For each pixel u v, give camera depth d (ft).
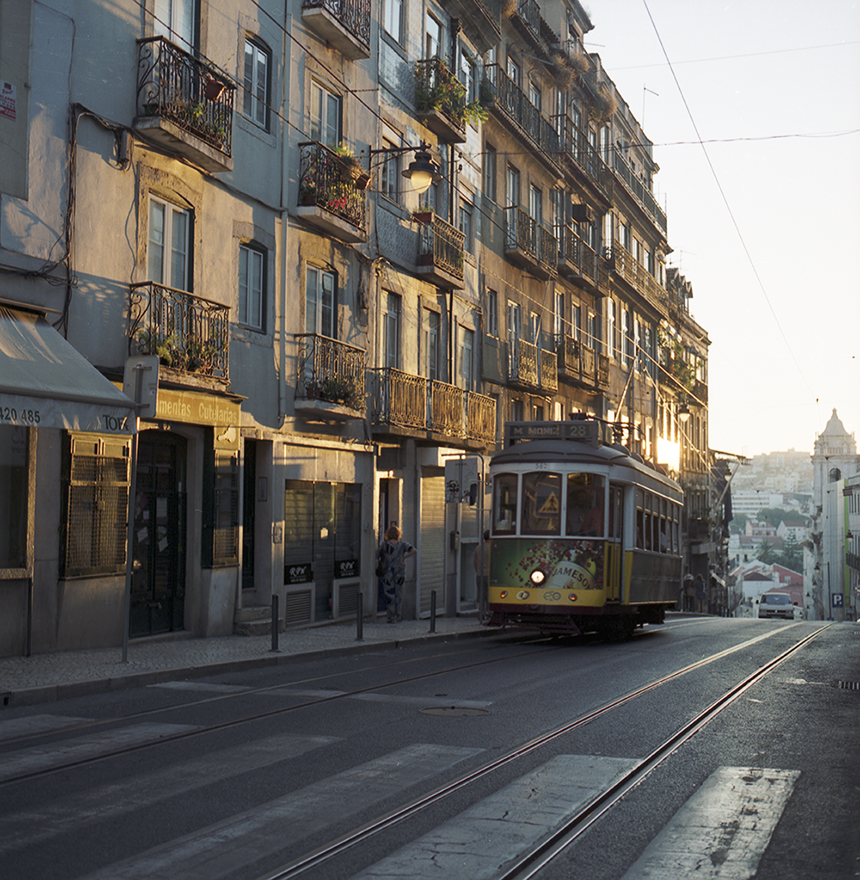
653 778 23.18
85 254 45.19
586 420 64.49
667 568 76.89
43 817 19.21
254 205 58.39
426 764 23.90
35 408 36.11
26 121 42.37
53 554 43.16
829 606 314.96
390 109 76.33
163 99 48.73
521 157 105.91
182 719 29.71
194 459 53.78
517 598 60.13
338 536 68.95
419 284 81.35
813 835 18.81
